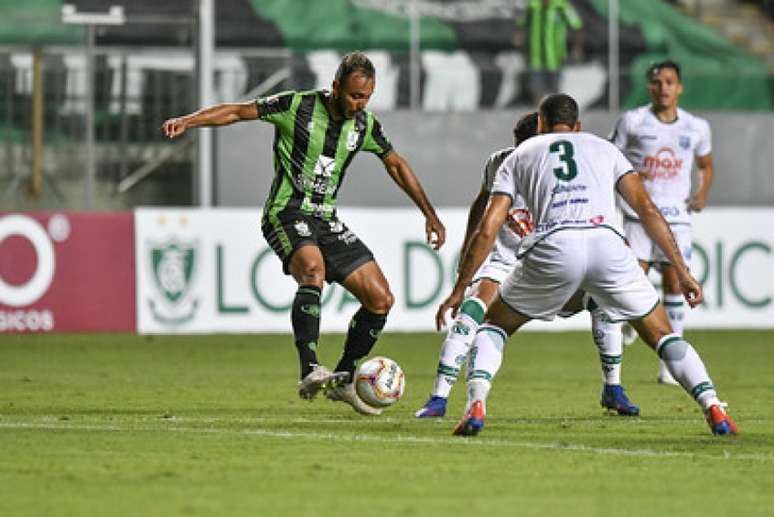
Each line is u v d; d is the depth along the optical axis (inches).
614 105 2647.6
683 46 3134.8
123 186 2522.1
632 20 3134.8
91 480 882.1
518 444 1050.1
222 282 2240.4
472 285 1268.5
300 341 1200.2
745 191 2610.7
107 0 2775.6
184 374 1742.1
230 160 2490.2
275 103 1217.4
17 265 2209.6
